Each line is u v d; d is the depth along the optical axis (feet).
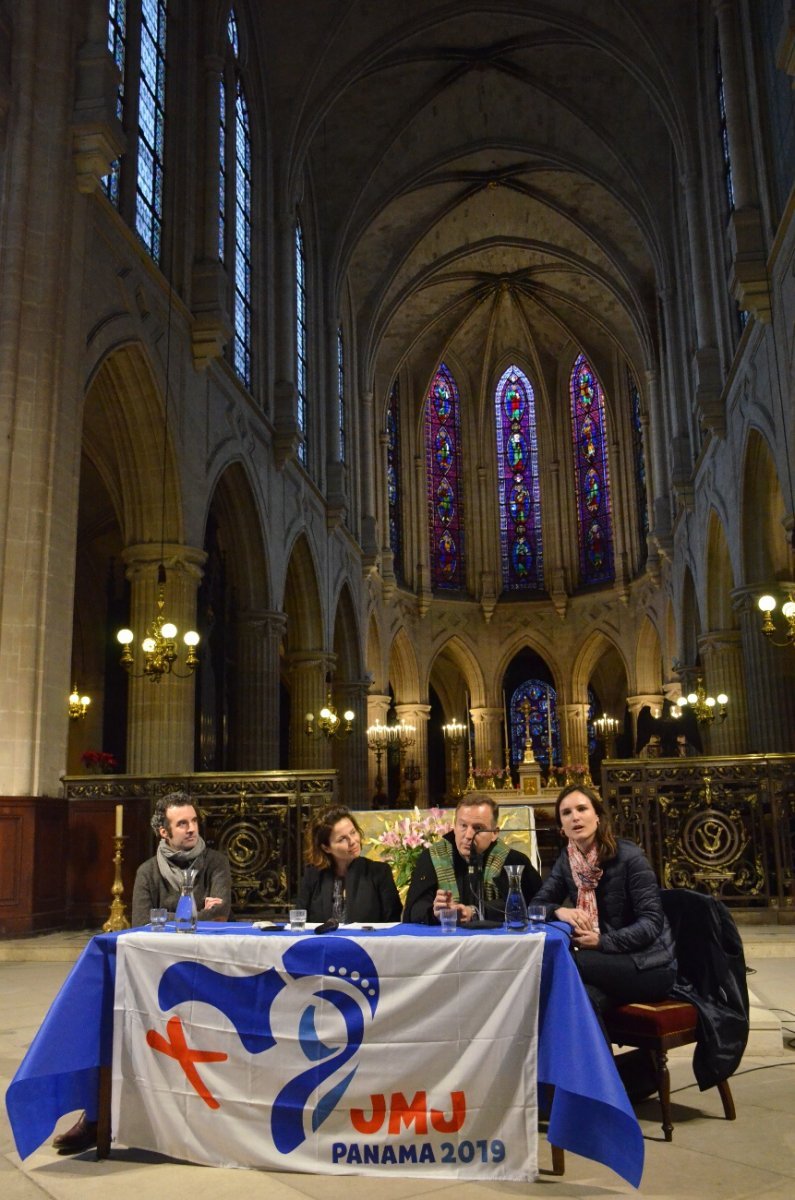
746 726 76.54
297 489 79.10
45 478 37.70
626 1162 12.37
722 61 59.00
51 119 40.34
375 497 116.88
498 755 125.90
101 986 14.62
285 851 36.29
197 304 56.54
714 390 68.80
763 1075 18.22
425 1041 13.50
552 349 130.41
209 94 60.03
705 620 79.87
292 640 84.28
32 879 34.58
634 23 71.56
